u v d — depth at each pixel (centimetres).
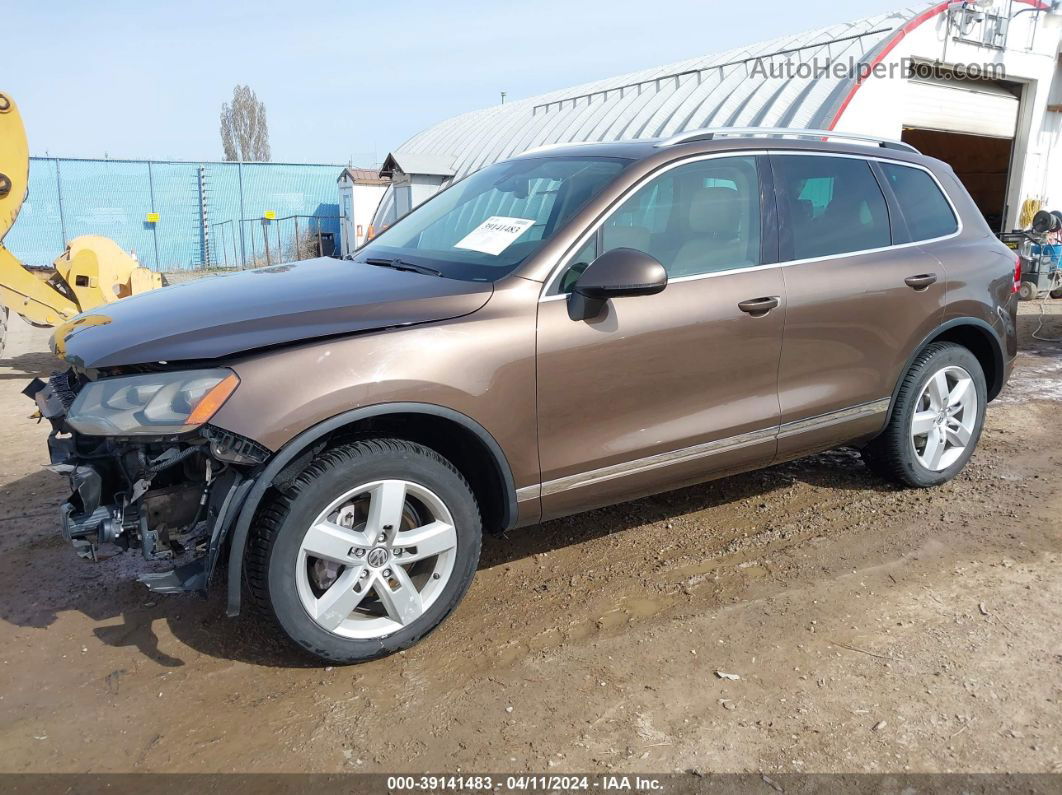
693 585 357
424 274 333
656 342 332
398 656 305
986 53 1509
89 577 366
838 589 351
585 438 326
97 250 908
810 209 389
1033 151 1675
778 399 375
